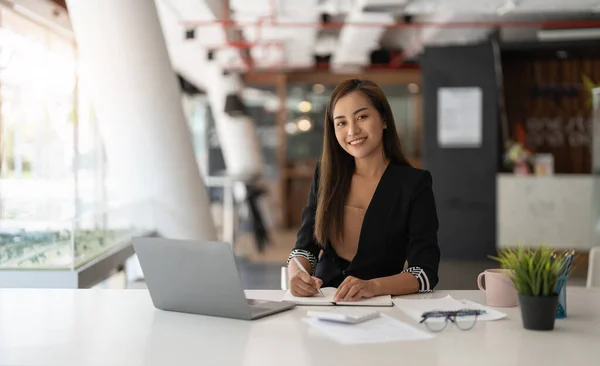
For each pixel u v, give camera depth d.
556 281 1.91
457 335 1.86
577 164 11.64
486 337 1.84
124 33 5.95
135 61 6.00
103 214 5.06
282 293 2.48
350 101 2.61
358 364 1.61
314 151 15.45
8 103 6.96
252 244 12.02
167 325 2.01
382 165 2.69
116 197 6.32
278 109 15.41
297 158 15.43
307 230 2.81
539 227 9.84
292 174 15.31
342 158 2.72
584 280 7.92
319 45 13.65
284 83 15.36
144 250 2.16
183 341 1.83
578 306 2.26
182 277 2.11
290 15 10.70
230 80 14.13
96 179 9.20
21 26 7.11
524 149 10.53
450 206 9.75
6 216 6.51
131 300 2.37
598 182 8.08
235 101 12.56
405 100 15.54
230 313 2.07
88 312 2.18
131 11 5.95
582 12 10.87
